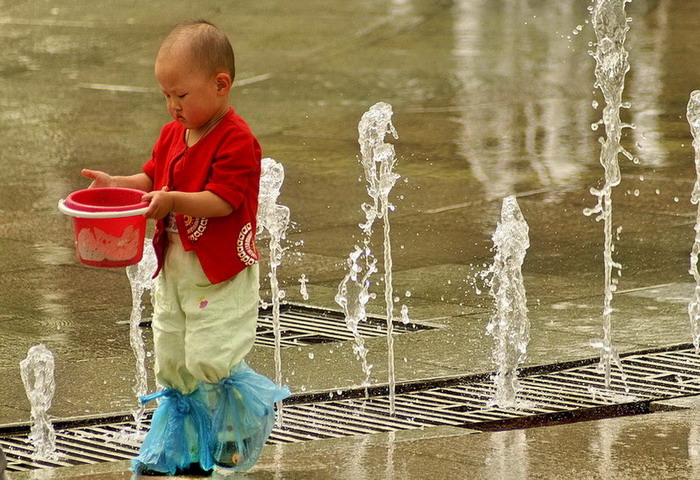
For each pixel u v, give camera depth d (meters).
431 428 17.39
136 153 40.62
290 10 76.06
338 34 68.25
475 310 23.91
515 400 18.80
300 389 19.23
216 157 14.53
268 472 15.41
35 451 16.70
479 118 46.34
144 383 19.53
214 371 14.60
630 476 15.10
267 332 22.62
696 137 21.86
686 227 30.52
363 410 18.47
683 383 19.45
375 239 29.80
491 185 35.75
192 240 14.60
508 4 79.38
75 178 36.97
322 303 24.52
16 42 66.56
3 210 32.97
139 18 73.75
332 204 33.44
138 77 56.75
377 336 22.27
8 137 43.41
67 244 29.66
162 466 15.19
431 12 75.62
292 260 27.86
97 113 48.16
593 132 43.56
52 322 23.34
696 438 16.58
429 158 39.50
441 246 29.12
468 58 60.59
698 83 52.41
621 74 20.81
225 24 71.50
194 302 14.73
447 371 20.11
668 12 73.88
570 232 30.30
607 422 17.34
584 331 22.20
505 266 22.16
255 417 14.77
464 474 15.24
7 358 21.00
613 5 20.95
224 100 14.81
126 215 14.12
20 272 27.11
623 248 28.67
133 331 21.73
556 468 15.41
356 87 53.34
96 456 16.50
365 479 15.10
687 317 23.06
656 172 36.81
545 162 38.88
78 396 18.86
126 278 26.81
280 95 51.53
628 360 20.69
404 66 58.56
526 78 55.03
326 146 41.38
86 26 71.19
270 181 19.80
